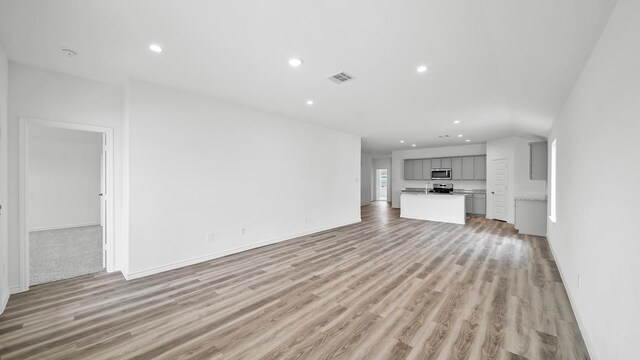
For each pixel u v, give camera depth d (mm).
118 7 1811
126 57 2590
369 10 1800
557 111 3633
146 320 2264
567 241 2920
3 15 1904
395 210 9812
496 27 1866
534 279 3172
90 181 6582
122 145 3418
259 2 1731
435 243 4922
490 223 7012
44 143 6031
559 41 1872
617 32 1446
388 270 3480
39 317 2301
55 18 1947
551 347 1904
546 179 5520
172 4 1768
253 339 2002
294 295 2748
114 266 3408
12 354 1819
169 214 3484
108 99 3326
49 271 3406
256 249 4477
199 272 3406
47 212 6051
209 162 3900
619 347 1386
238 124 4270
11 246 2744
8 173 2719
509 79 2885
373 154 12352
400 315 2348
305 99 3902
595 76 1869
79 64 2771
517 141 6863
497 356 1806
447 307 2488
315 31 2084
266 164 4746
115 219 3396
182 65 2766
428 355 1817
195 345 1931
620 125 1418
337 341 1978
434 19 1887
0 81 2379
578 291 2299
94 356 1809
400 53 2430
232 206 4207
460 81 3078
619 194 1430
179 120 3566
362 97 3750
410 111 4492
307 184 5648
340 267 3600
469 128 5883
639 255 1183
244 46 2342
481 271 3441
